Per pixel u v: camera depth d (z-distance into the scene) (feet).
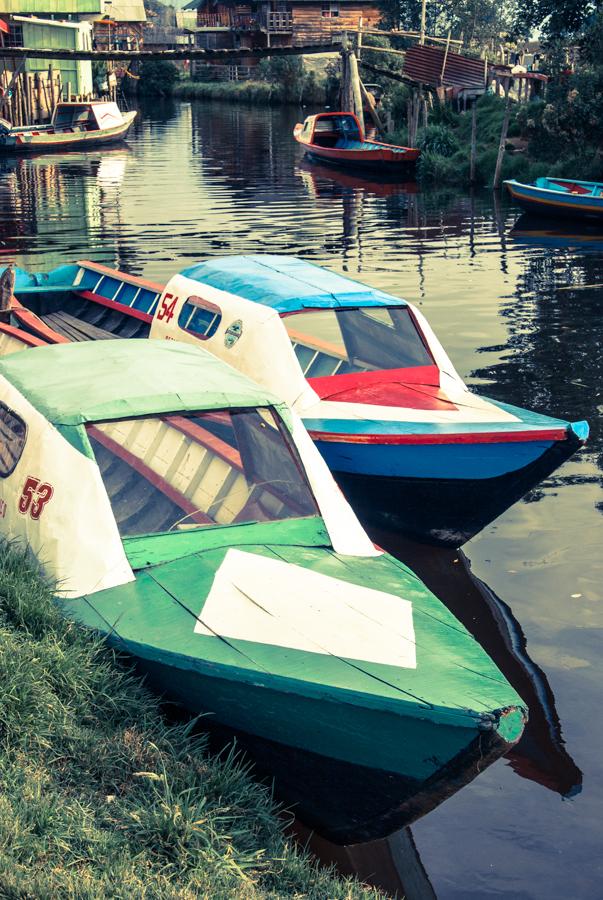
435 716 14.61
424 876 16.94
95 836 13.75
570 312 53.93
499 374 42.37
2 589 18.16
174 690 16.99
